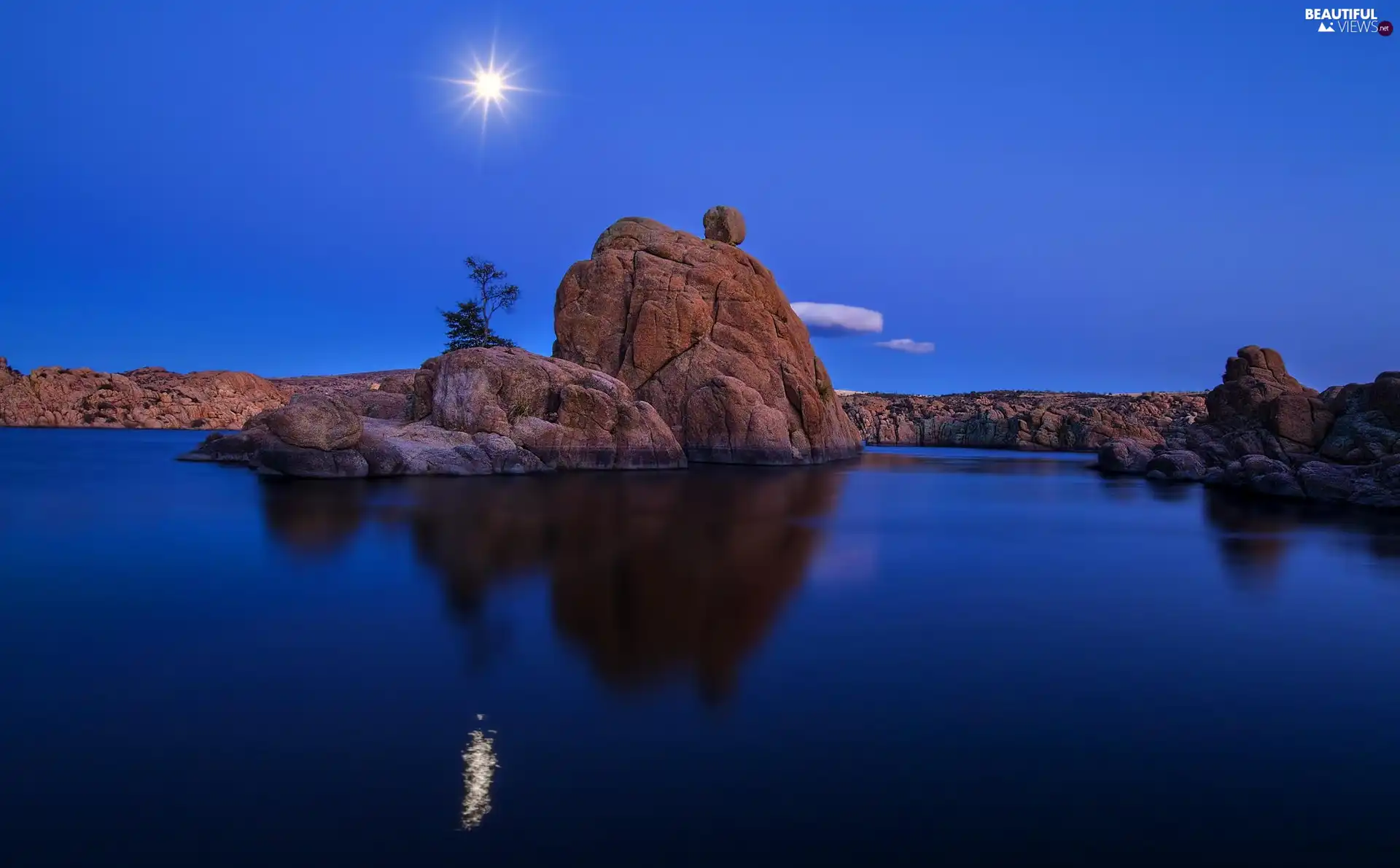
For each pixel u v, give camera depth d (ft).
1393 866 15.83
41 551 47.65
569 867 15.08
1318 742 22.13
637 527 59.16
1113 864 15.66
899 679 26.35
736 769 19.36
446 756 19.79
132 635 30.12
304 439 92.84
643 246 156.46
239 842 15.88
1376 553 54.29
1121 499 91.76
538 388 114.83
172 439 198.39
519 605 35.01
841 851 15.81
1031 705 24.31
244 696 23.88
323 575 41.11
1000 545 55.88
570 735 21.17
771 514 69.92
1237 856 16.11
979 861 15.58
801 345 161.89
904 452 231.50
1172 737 22.24
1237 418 145.38
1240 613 37.06
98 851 15.49
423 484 88.38
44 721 21.94
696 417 137.80
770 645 29.94
